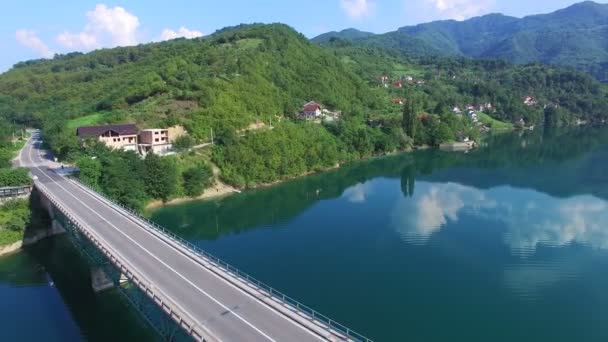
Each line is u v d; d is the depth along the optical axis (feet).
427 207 386.11
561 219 344.90
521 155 622.95
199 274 183.11
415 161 600.80
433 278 246.47
